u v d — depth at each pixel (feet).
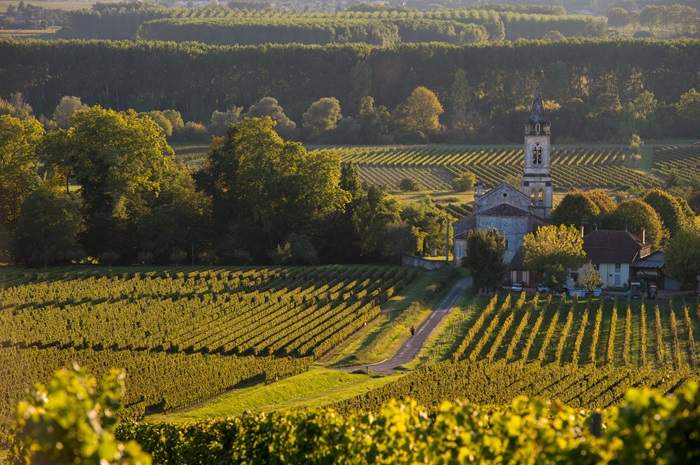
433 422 244.83
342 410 517.55
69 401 149.59
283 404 586.45
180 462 345.31
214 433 336.90
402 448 211.61
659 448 142.00
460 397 553.64
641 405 142.72
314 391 634.84
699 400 139.95
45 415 149.18
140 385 613.52
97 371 638.94
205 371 655.76
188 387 609.83
